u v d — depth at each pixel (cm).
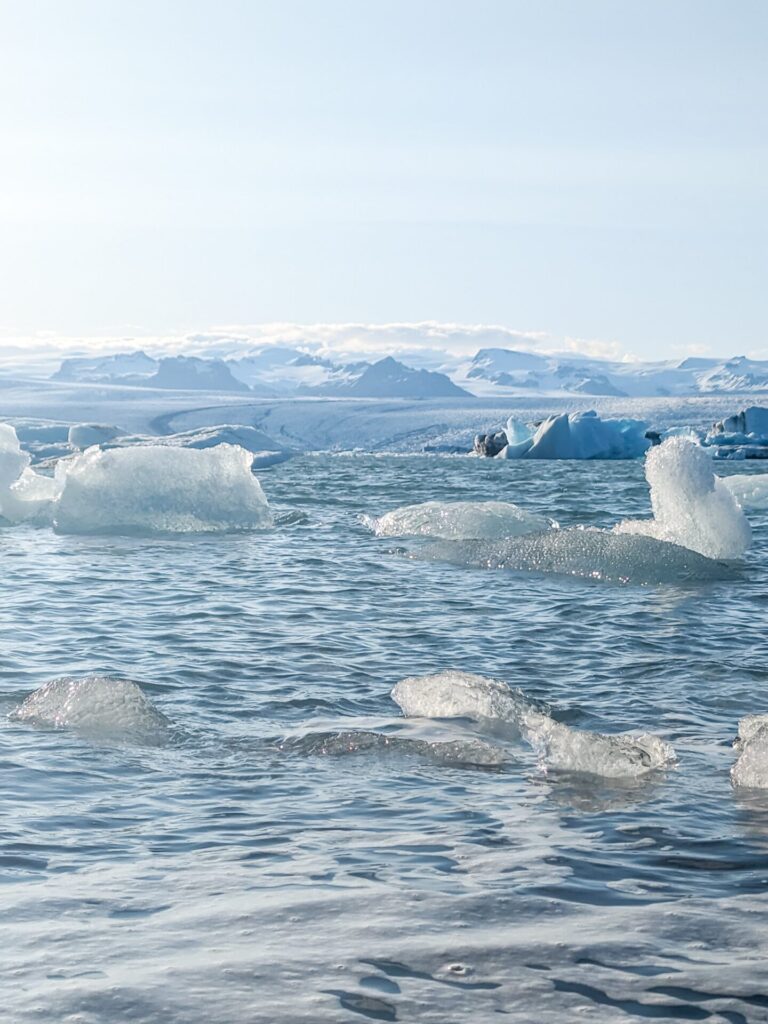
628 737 564
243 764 539
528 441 7369
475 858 407
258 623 978
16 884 377
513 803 479
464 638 914
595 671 791
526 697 679
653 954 325
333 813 463
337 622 986
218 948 325
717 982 307
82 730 592
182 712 652
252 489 1839
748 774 510
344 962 316
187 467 1811
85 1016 283
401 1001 294
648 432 7419
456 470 5019
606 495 2936
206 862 402
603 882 384
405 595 1141
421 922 346
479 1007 292
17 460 1897
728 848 421
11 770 519
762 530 1853
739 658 836
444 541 1474
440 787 503
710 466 1442
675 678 768
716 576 1250
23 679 745
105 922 344
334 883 380
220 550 1532
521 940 333
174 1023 281
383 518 1778
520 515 1648
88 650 849
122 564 1387
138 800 478
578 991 301
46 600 1097
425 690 664
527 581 1239
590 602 1096
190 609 1052
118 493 1783
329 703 684
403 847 420
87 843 421
